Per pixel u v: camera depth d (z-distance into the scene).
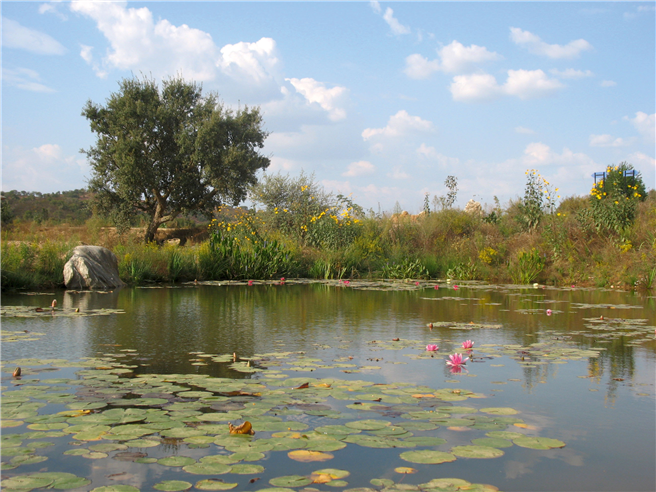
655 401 2.95
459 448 2.18
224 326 5.56
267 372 3.50
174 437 2.25
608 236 12.56
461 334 5.21
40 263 9.98
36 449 2.12
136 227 26.59
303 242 16.55
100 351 4.16
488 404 2.86
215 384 3.11
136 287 10.54
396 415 2.60
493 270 13.38
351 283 12.35
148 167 23.78
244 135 26.34
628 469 2.04
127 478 1.88
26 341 4.57
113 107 24.97
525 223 15.27
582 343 4.76
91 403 2.71
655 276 10.30
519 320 6.23
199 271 12.85
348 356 4.09
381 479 1.89
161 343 4.55
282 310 7.01
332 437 2.26
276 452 2.15
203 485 1.83
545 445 2.24
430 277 14.84
